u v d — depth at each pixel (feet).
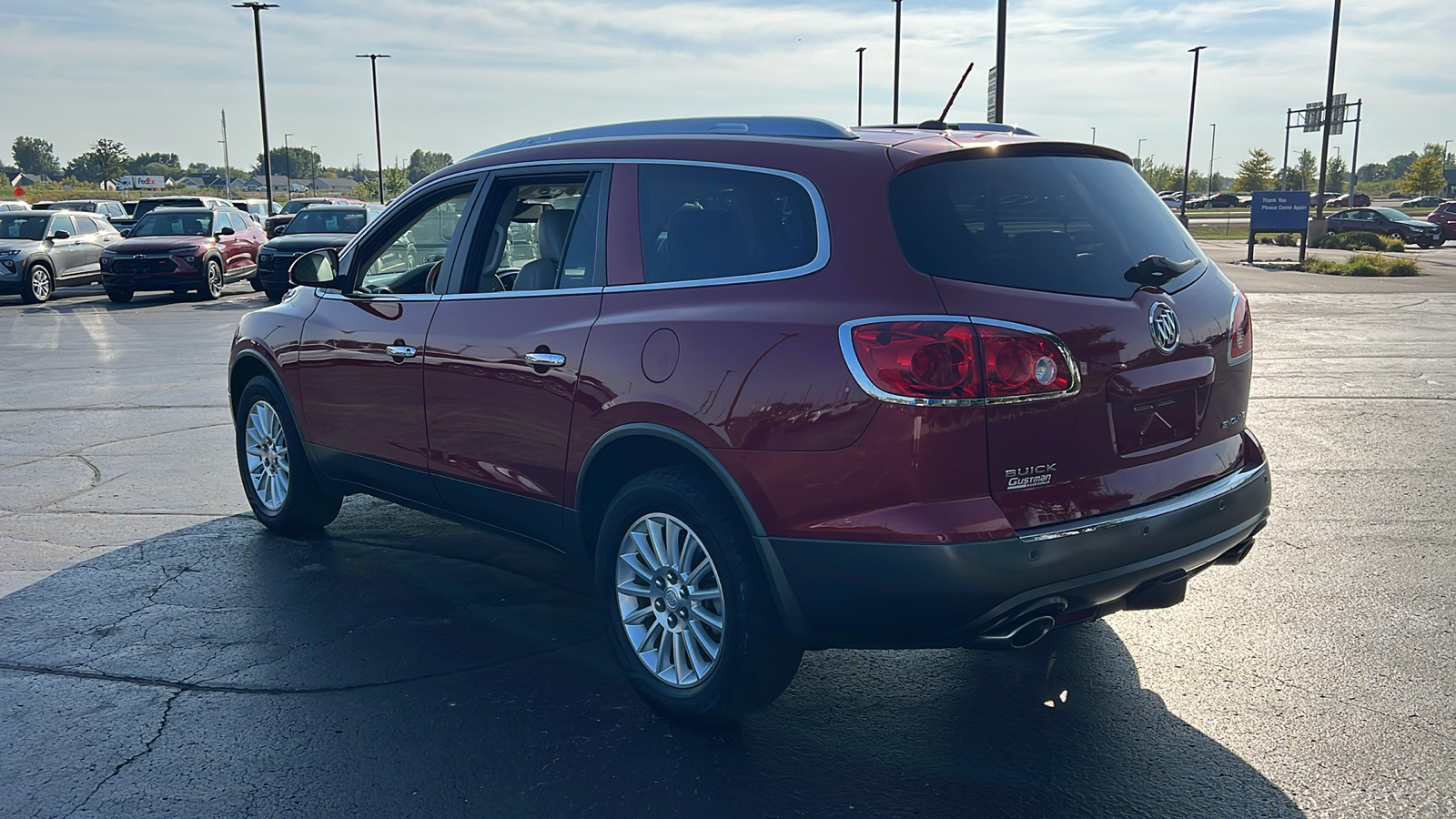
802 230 11.35
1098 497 10.91
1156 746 11.85
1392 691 13.08
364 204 73.51
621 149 13.43
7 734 12.20
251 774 11.35
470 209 15.15
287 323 18.08
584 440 12.85
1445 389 33.47
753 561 11.38
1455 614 15.43
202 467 24.53
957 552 10.10
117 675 13.71
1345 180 510.17
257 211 121.39
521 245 14.47
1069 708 12.78
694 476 11.89
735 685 11.65
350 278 17.12
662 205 12.75
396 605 16.06
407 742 12.03
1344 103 153.89
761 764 11.55
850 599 10.66
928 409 10.12
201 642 14.71
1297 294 68.69
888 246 10.67
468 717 12.60
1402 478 22.91
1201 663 13.93
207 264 69.10
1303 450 25.48
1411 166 383.86
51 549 18.74
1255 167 374.22
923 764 11.52
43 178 609.42
